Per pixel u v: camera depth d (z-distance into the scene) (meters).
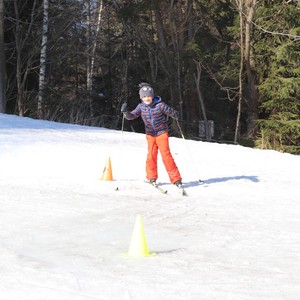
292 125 42.53
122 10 46.25
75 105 47.12
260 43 43.66
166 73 47.41
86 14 49.22
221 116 52.69
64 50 47.22
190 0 47.22
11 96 48.50
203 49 46.94
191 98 50.44
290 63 42.69
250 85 44.69
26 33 45.06
